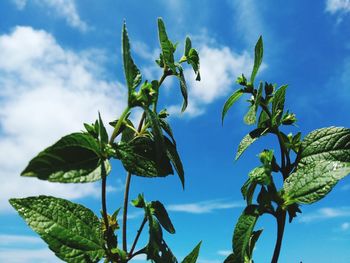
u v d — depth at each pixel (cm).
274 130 26
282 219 23
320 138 24
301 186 23
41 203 21
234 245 23
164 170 22
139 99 22
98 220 22
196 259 24
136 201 24
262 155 24
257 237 27
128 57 21
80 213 21
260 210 23
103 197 21
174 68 26
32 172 18
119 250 21
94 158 20
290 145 26
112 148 21
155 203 24
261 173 23
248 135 27
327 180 22
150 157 22
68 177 19
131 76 21
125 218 24
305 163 24
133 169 21
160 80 26
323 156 24
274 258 24
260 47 26
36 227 20
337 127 24
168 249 24
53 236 20
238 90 28
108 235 22
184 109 27
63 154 19
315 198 22
